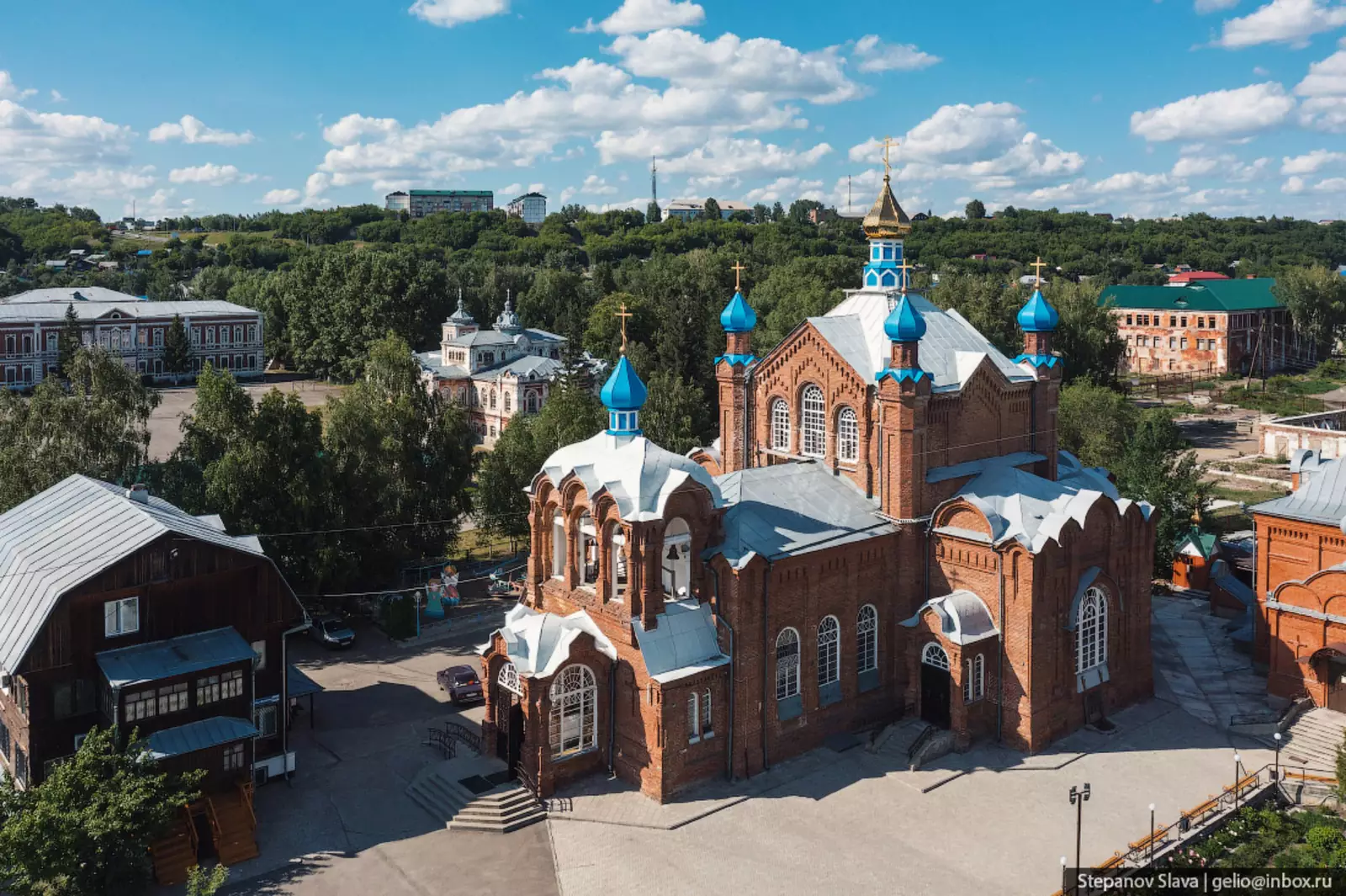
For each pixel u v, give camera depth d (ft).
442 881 137.90
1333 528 186.91
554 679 157.89
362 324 599.57
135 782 129.70
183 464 239.09
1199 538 262.88
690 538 163.53
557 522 174.50
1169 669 209.05
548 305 648.79
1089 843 144.46
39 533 168.04
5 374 556.92
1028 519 174.19
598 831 149.28
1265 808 155.12
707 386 480.64
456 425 277.23
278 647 163.84
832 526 176.96
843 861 140.97
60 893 122.93
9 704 151.12
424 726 186.80
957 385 188.75
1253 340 655.35
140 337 611.47
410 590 249.75
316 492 237.66
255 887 136.87
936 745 169.37
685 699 157.99
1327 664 183.93
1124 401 350.84
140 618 150.30
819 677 174.81
